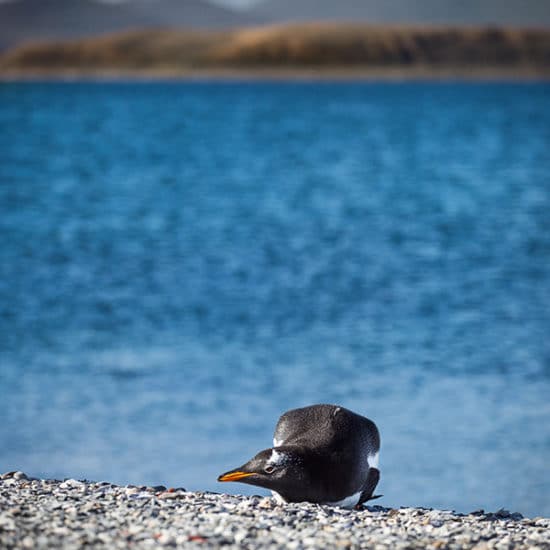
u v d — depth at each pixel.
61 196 87.81
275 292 45.66
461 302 43.59
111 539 9.87
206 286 46.88
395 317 40.53
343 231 67.06
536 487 21.83
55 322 38.81
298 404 28.20
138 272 50.53
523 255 56.75
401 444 24.38
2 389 29.23
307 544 10.12
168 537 10.05
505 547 10.56
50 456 23.55
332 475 12.35
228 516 11.13
